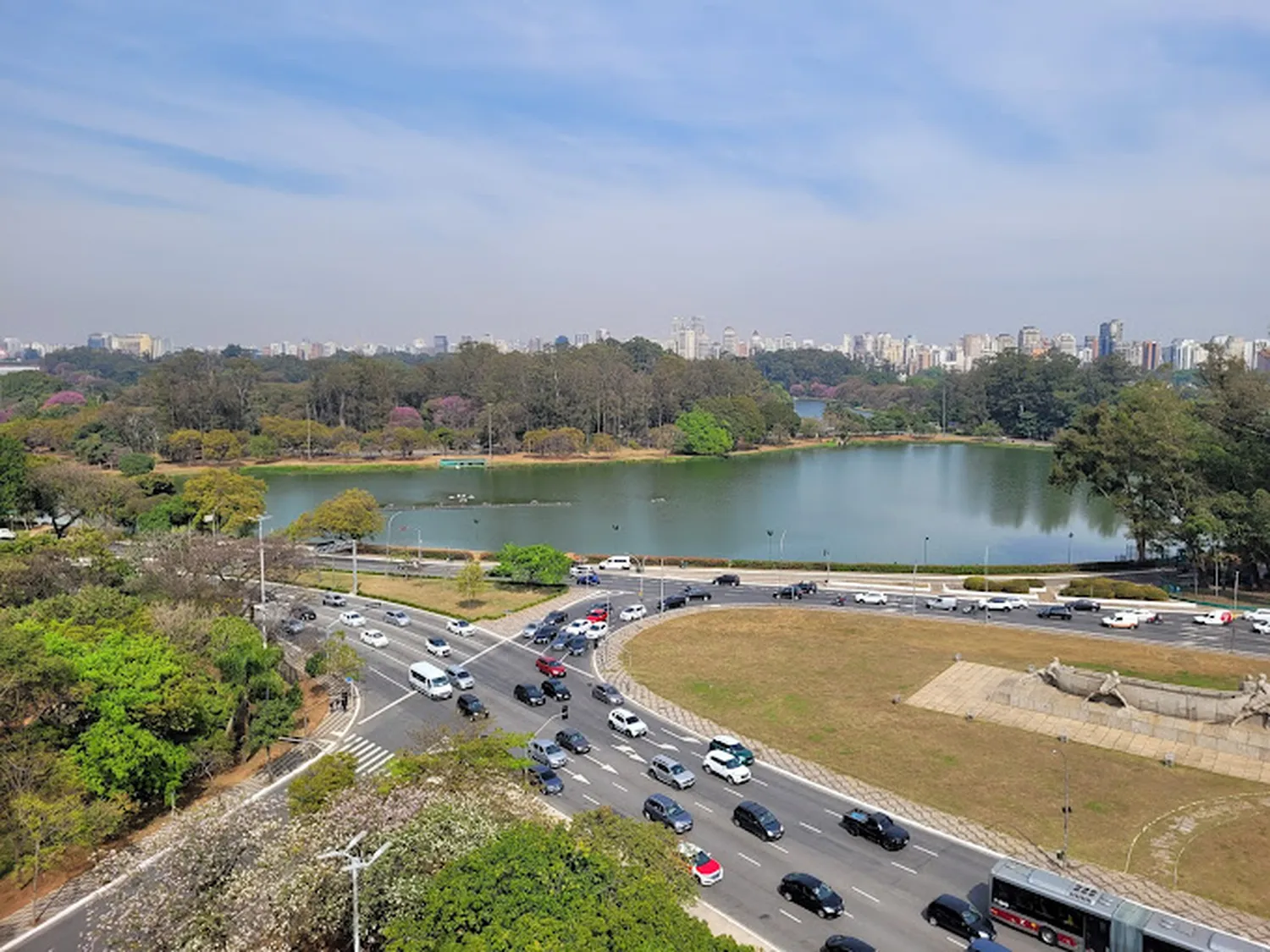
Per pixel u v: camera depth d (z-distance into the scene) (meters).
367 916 36.38
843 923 42.62
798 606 104.75
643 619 98.81
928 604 104.94
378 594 111.06
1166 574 119.19
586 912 32.94
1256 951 36.66
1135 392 128.62
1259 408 111.25
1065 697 68.50
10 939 42.12
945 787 56.66
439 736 53.97
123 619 69.19
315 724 69.44
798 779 58.44
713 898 44.81
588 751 63.00
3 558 83.94
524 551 110.50
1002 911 42.97
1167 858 47.78
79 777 50.62
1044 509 184.50
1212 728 61.91
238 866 38.59
